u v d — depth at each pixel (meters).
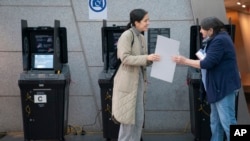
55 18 5.69
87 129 5.80
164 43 3.81
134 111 3.80
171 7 5.64
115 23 5.68
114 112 3.85
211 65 3.88
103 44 4.90
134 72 3.80
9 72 5.76
